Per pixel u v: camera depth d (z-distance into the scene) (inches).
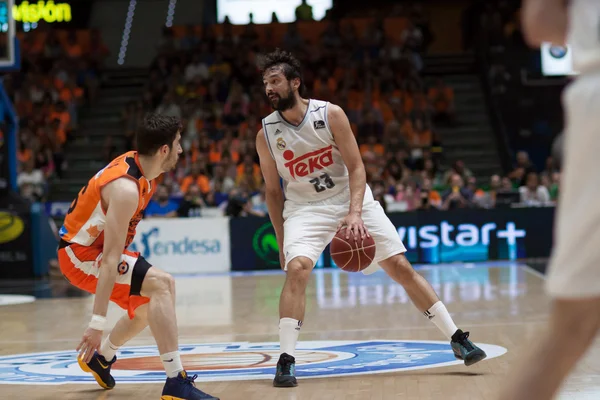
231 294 436.8
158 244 598.2
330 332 280.7
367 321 306.8
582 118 85.3
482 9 943.7
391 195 641.0
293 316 193.2
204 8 1034.1
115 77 931.3
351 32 872.3
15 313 382.3
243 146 713.0
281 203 213.5
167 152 174.2
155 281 169.0
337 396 173.8
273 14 917.2
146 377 204.7
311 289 441.7
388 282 469.7
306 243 200.1
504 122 838.5
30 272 590.6
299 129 201.8
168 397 166.6
